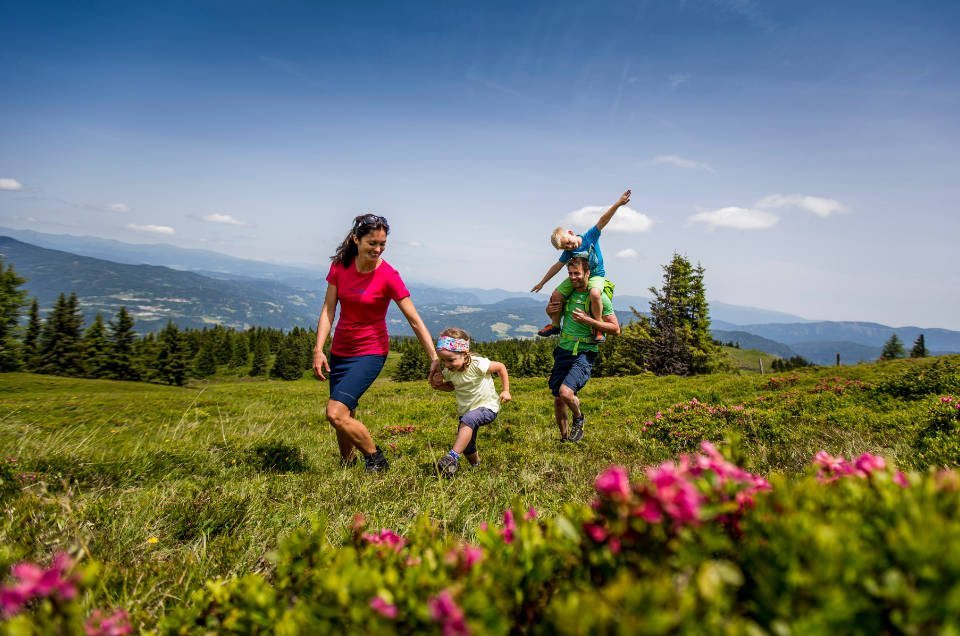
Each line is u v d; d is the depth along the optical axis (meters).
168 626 1.55
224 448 6.92
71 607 1.20
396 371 113.00
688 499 1.11
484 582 1.22
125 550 3.10
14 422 10.20
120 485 4.90
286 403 17.33
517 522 1.43
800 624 0.90
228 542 3.29
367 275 5.50
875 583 0.98
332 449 7.37
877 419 7.65
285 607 1.44
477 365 5.71
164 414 12.90
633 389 16.94
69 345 90.38
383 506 4.09
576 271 6.60
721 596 1.00
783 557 1.06
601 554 1.24
